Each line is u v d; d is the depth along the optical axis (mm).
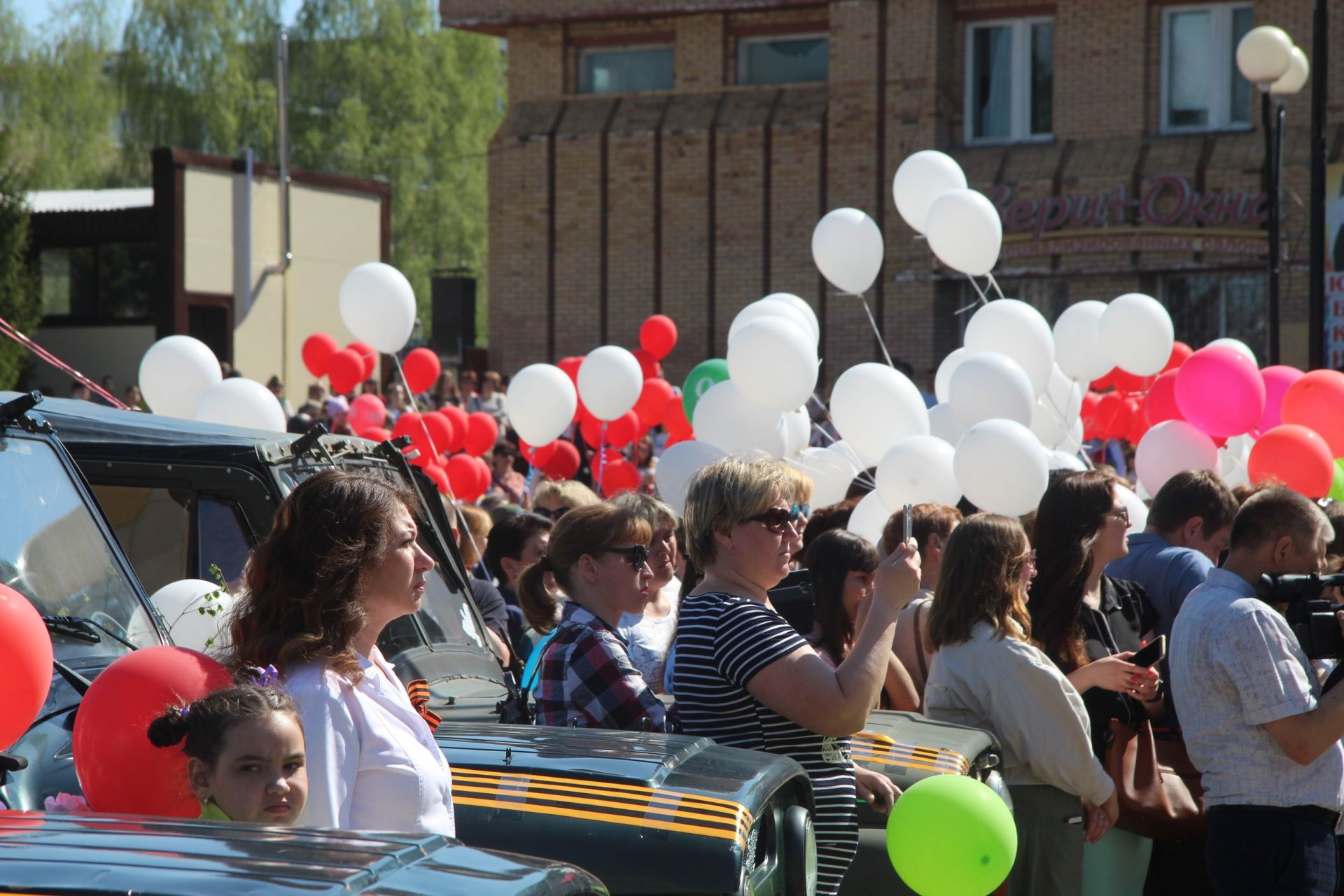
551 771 4035
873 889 4965
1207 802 5285
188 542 5270
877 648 4312
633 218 27141
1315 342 12781
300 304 27828
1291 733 4957
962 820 4090
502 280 28172
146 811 2963
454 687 5395
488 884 2484
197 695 2996
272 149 41688
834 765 4598
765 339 8539
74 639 3893
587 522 5004
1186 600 5371
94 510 4242
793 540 4613
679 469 8641
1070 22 24500
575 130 27453
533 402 10891
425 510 5996
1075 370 10938
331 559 3090
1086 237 23891
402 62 44062
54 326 27844
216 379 9375
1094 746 5898
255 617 3133
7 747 3135
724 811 3834
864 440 8836
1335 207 15727
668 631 7012
